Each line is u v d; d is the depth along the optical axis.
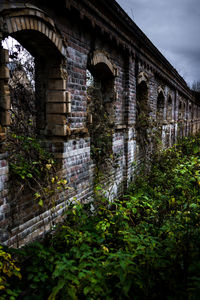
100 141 5.08
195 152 8.69
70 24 3.59
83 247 2.70
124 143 6.16
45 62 3.53
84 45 4.04
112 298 2.02
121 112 5.91
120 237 3.22
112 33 4.77
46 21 2.97
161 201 4.23
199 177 4.22
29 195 3.08
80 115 4.06
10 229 2.75
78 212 3.48
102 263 2.39
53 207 3.28
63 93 3.49
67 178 3.78
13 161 3.09
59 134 3.57
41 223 3.31
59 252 3.00
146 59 7.19
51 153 3.64
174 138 13.02
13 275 2.62
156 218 3.84
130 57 5.92
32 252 2.76
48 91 3.56
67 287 2.16
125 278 2.00
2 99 2.55
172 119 12.51
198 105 26.94
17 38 3.08
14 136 3.03
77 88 3.91
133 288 2.12
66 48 3.51
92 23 3.97
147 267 2.25
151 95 8.11
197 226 2.93
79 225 3.49
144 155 7.85
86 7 3.75
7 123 2.58
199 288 1.61
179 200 4.11
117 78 5.51
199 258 1.93
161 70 9.11
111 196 5.48
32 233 3.15
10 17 2.54
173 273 2.17
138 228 3.32
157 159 7.41
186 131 18.50
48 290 2.41
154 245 2.51
